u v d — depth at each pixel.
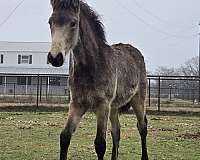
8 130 11.98
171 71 59.72
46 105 19.67
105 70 6.20
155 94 31.62
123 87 7.21
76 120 6.07
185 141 10.56
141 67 8.41
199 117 17.25
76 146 9.49
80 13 6.05
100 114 6.14
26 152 8.66
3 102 22.38
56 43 5.31
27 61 46.38
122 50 7.96
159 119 15.98
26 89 37.12
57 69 45.00
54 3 5.71
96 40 6.28
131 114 17.84
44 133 11.49
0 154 8.38
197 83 28.70
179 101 26.17
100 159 6.13
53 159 8.05
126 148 9.40
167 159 8.28
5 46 47.47
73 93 6.07
